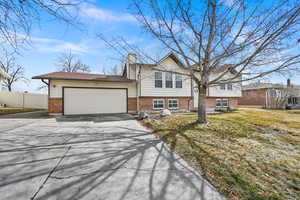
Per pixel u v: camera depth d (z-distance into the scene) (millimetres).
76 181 2439
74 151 3770
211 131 5785
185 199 2041
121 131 5996
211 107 16016
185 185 2361
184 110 14125
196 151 3811
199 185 2363
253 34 5508
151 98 13266
